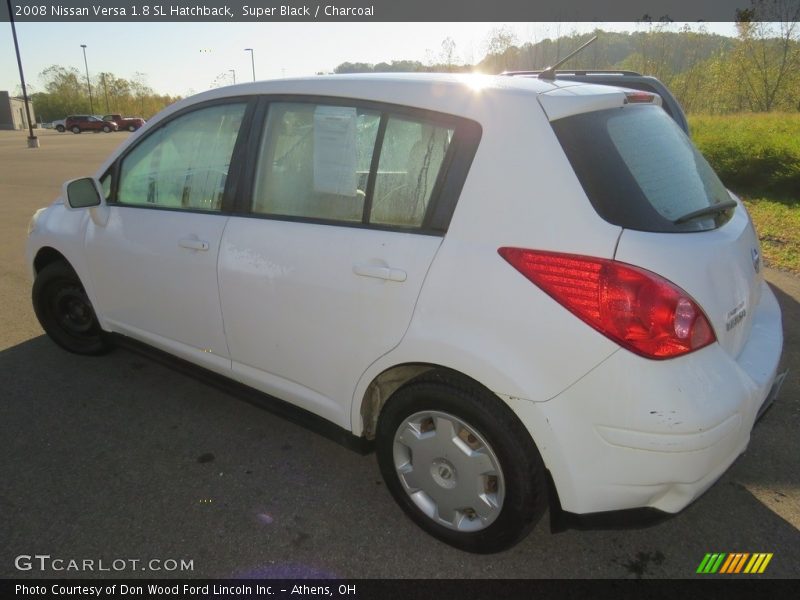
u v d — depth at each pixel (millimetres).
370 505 2666
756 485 2773
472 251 2061
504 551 2340
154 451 3059
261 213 2717
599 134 2084
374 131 2379
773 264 6133
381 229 2311
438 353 2121
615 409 1862
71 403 3531
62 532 2479
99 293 3592
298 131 2623
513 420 2049
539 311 1927
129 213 3285
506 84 2229
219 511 2615
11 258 6922
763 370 2158
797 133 12148
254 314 2717
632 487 1933
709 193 2383
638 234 1876
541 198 1968
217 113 2959
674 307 1818
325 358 2514
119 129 53094
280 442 3158
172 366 3320
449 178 2160
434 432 2264
